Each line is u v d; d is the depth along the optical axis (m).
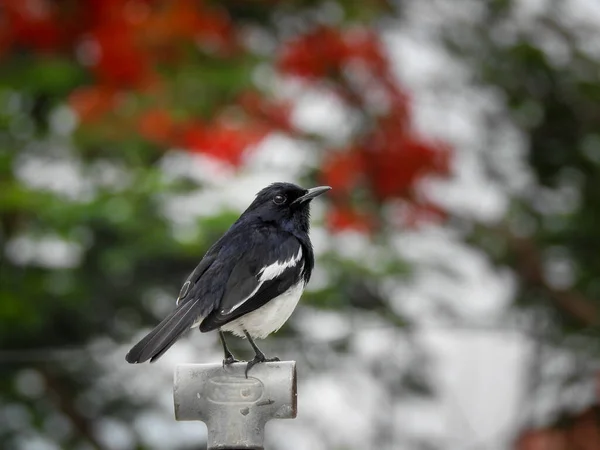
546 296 17.42
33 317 14.14
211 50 15.46
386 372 15.98
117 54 14.75
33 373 15.48
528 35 17.97
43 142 14.95
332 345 15.34
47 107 15.09
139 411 16.05
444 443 16.23
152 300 14.94
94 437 16.05
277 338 15.23
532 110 17.91
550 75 17.86
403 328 15.64
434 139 16.69
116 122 14.50
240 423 6.59
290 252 8.79
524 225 17.48
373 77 16.59
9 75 14.82
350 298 15.24
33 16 15.15
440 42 18.16
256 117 15.48
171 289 14.80
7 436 15.65
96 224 13.82
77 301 14.27
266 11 16.59
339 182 15.48
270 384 6.60
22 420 15.71
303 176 15.59
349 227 15.15
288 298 8.68
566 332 17.09
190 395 6.63
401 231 16.48
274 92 15.67
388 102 16.64
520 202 17.69
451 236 17.28
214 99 15.02
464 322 16.58
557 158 17.77
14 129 15.02
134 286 14.52
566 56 17.98
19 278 14.30
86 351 14.54
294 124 15.64
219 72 15.08
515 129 18.08
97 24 15.20
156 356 7.59
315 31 16.47
